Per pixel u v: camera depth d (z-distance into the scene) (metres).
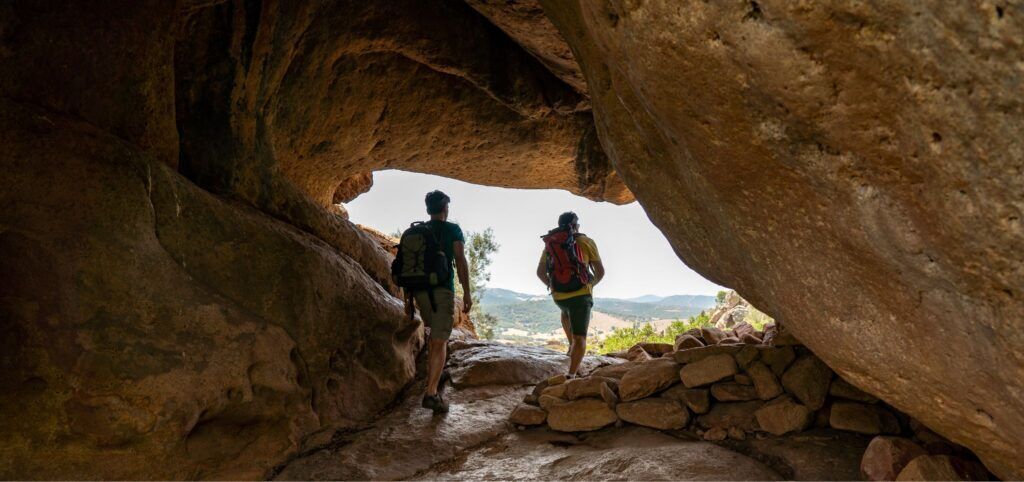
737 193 2.78
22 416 3.34
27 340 3.40
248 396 4.09
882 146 1.97
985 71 1.61
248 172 5.31
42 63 3.88
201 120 5.06
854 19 1.75
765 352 4.31
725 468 3.53
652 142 3.42
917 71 1.74
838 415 3.84
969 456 3.21
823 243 2.55
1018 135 1.64
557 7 3.84
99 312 3.57
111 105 4.20
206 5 4.78
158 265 3.91
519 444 4.41
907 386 2.75
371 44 6.65
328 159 7.78
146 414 3.54
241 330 4.20
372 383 5.11
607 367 5.04
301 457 4.25
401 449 4.33
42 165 3.58
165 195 4.14
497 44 7.49
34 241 3.47
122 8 4.19
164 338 3.77
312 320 4.79
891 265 2.31
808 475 3.44
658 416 4.28
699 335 5.64
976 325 2.15
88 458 3.43
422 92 7.62
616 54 2.61
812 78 1.95
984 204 1.81
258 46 5.30
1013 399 2.25
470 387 5.38
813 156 2.22
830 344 2.97
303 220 5.75
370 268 6.53
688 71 2.28
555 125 8.63
